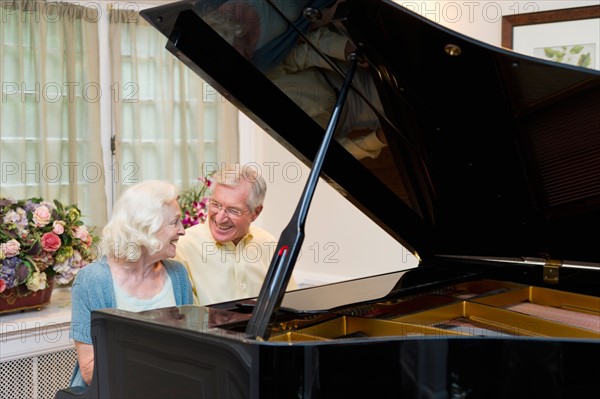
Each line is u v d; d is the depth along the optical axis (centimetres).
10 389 358
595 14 351
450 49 189
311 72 220
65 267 378
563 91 199
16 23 411
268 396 175
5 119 412
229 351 180
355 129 248
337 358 181
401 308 246
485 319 247
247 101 237
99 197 443
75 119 434
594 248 265
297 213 203
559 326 225
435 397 189
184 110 479
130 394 202
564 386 192
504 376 191
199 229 310
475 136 233
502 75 197
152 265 259
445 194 275
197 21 210
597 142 221
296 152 261
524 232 276
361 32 192
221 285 303
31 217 366
